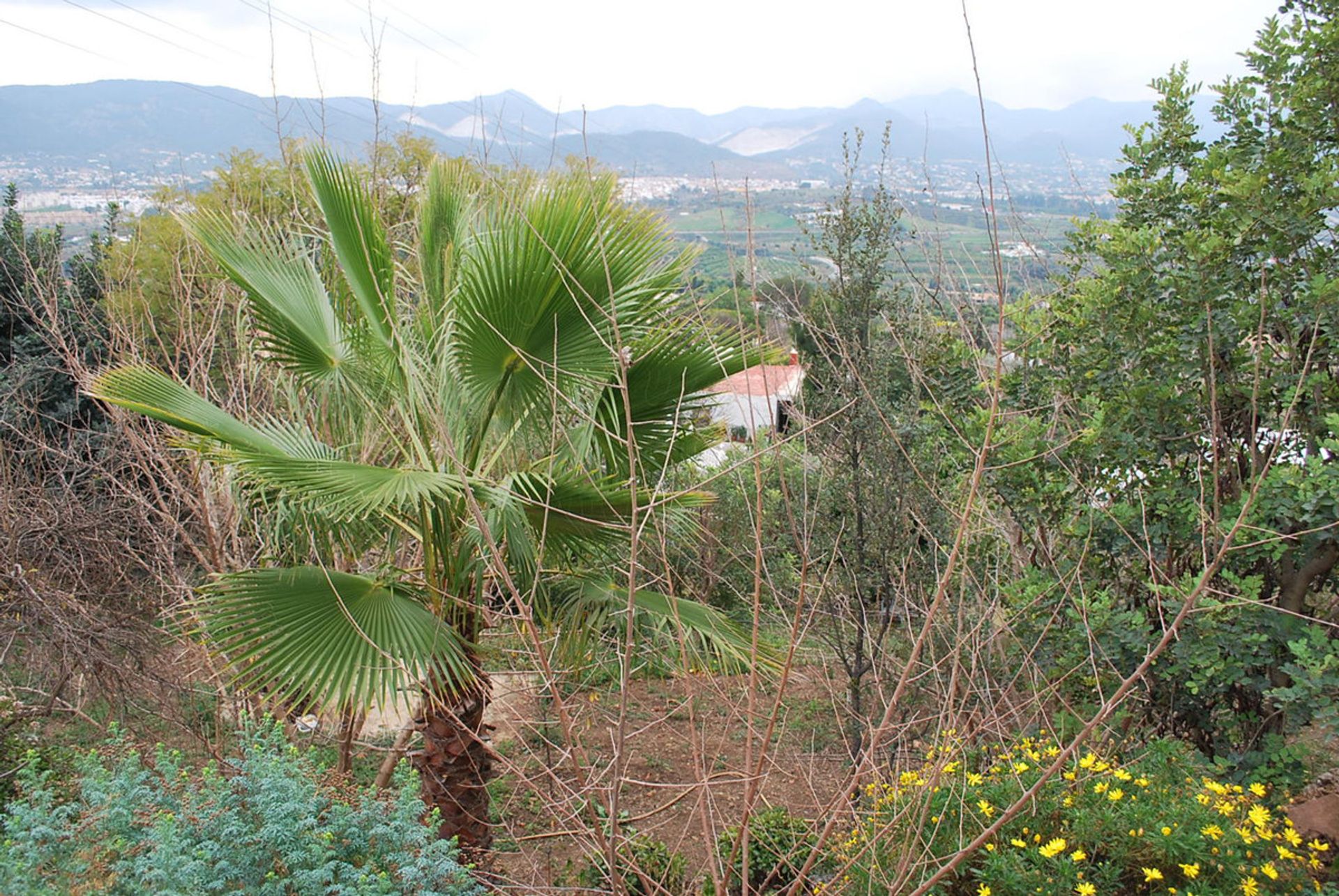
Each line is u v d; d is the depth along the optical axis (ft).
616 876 10.04
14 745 20.51
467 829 18.11
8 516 21.88
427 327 18.02
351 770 21.24
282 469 15.16
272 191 30.30
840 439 20.12
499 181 18.38
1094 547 17.87
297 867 13.20
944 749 11.54
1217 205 18.20
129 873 12.96
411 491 15.19
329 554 18.98
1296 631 15.40
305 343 18.33
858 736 19.25
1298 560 16.90
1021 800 9.33
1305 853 12.68
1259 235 17.20
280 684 15.15
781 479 10.91
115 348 24.77
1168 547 17.49
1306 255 17.28
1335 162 16.53
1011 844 11.89
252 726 16.29
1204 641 15.17
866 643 19.04
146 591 25.13
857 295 20.72
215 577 16.44
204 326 27.12
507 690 16.89
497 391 17.39
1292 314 16.31
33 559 21.94
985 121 9.30
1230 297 17.25
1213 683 16.14
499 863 19.86
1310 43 17.21
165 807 14.06
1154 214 19.06
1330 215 16.98
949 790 12.67
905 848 11.82
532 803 21.93
